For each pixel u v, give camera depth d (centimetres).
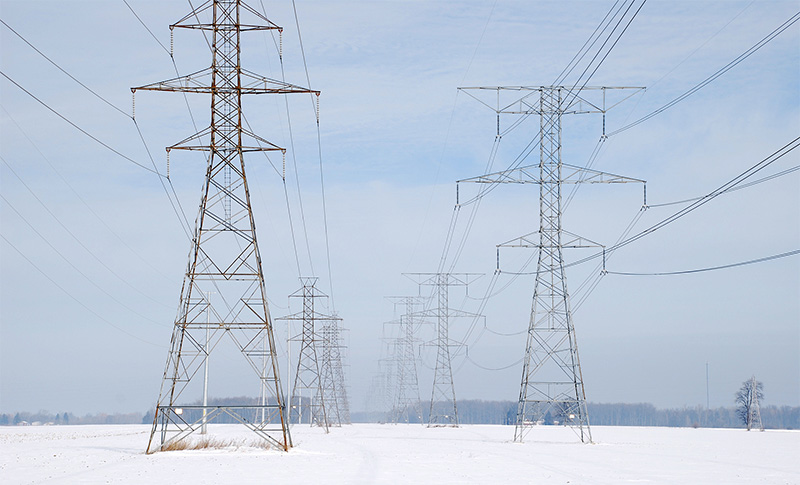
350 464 4347
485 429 12756
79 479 3372
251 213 5034
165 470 3866
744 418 17712
